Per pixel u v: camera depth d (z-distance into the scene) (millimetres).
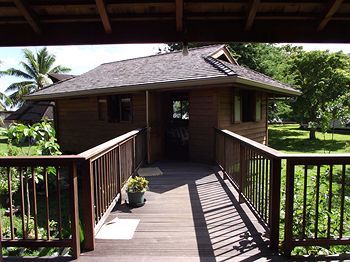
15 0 2492
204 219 3801
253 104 9398
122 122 9258
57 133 11914
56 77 18250
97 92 8992
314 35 2875
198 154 7969
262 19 2877
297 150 12750
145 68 10094
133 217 3893
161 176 6457
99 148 3246
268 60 17672
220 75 6617
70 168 2697
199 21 2904
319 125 14953
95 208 3271
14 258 2787
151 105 8297
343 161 2682
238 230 3436
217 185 5629
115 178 4309
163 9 2793
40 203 6488
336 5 2523
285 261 2719
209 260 2740
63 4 2680
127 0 2668
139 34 2918
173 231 3416
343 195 2758
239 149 4664
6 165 2658
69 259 2756
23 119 18219
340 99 12086
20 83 27109
